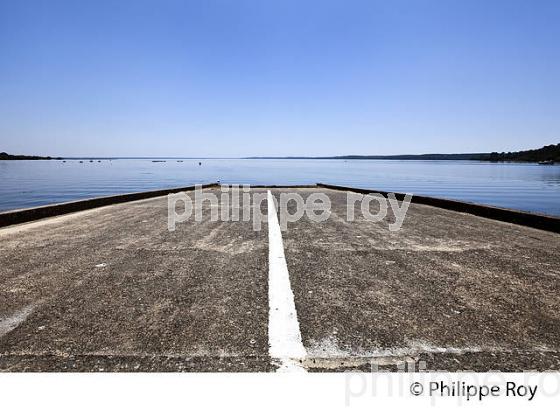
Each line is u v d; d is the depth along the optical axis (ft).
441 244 14.43
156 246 13.91
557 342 6.79
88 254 12.68
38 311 7.97
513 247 13.92
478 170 364.99
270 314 7.81
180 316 7.71
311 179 198.29
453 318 7.70
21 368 5.97
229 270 10.88
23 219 19.48
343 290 9.25
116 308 8.12
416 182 180.96
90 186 133.59
